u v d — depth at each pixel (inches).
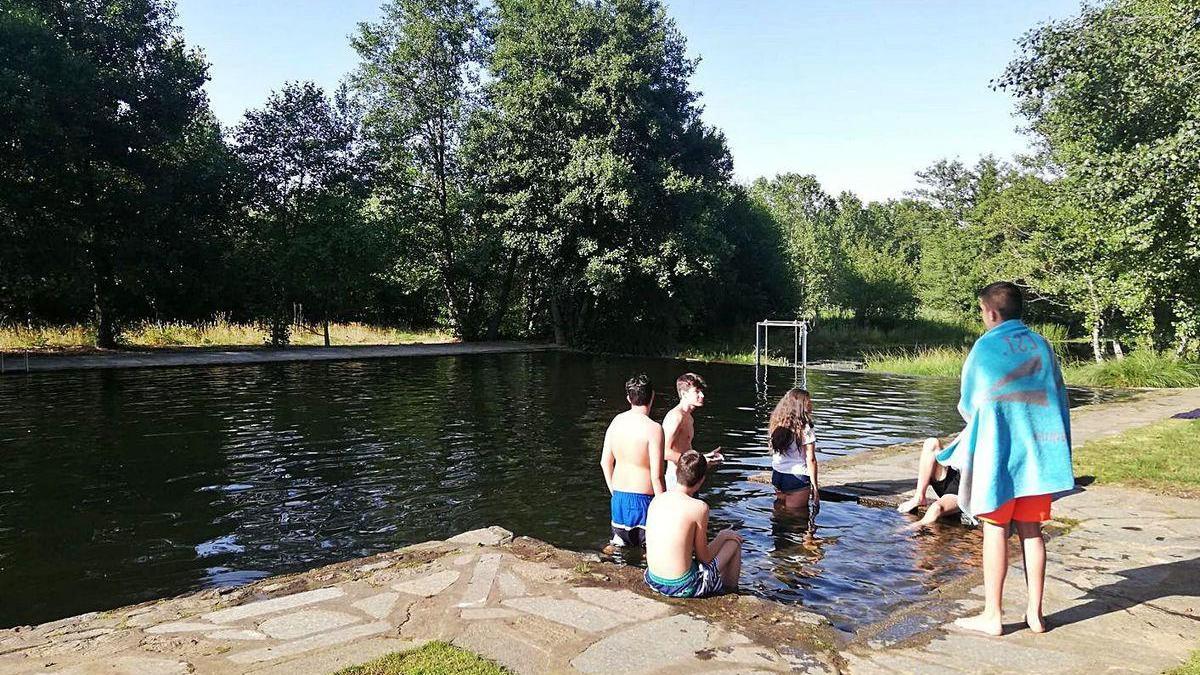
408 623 143.9
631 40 1182.3
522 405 560.7
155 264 968.9
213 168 1008.2
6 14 780.6
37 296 1091.3
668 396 644.1
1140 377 685.9
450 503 289.7
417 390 652.1
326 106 1171.3
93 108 857.5
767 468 345.4
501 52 1178.6
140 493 301.6
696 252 1145.4
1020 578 173.6
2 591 202.8
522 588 165.2
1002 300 144.4
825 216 3024.1
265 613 150.9
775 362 1037.2
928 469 251.6
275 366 856.9
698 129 1337.4
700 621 146.2
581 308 1305.4
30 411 504.4
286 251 1093.8
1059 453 137.0
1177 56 464.4
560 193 1157.7
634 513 229.1
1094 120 557.9
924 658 131.3
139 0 938.7
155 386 647.1
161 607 158.4
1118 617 148.6
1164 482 265.3
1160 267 512.4
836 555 212.4
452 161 1312.7
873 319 1524.4
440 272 1347.2
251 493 303.0
